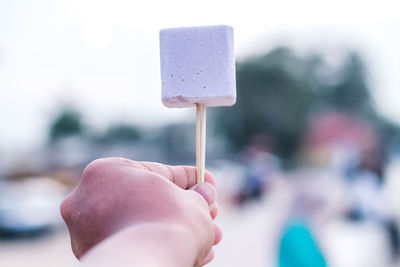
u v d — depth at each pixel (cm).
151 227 69
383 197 371
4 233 801
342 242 306
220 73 113
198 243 73
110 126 3653
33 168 1664
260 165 1498
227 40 114
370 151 418
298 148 3447
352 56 4178
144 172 85
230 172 1425
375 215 354
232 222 981
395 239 350
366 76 4247
